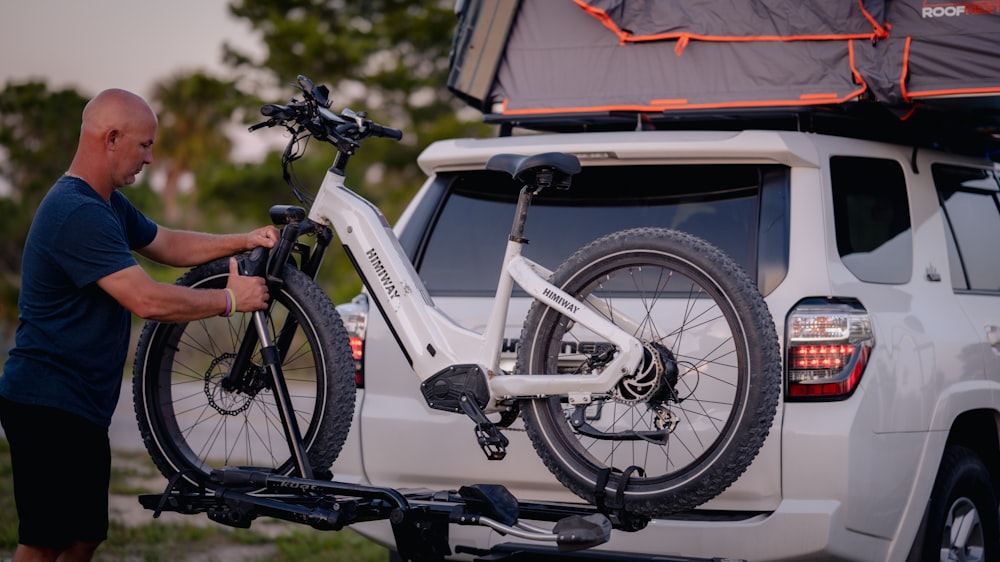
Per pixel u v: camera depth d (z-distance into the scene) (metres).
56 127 45.12
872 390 5.05
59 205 4.72
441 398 4.80
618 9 6.47
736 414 4.34
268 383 5.12
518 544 4.91
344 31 37.75
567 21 6.67
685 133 5.51
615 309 4.93
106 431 5.00
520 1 6.79
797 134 5.47
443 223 5.98
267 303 5.00
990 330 6.15
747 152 5.32
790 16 6.15
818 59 6.11
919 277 5.82
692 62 6.36
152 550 8.16
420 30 37.16
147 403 5.17
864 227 5.56
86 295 4.81
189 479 5.07
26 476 4.80
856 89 6.02
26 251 4.82
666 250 4.52
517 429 4.91
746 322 4.36
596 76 6.58
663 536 5.12
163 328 5.20
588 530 4.16
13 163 44.91
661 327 5.14
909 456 5.27
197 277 5.18
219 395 5.28
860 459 4.98
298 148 5.33
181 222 42.34
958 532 5.91
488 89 6.89
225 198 37.28
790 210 5.27
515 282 5.22
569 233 5.71
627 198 5.65
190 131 43.88
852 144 5.71
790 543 4.94
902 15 6.00
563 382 4.54
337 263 32.50
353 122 5.28
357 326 5.79
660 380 4.45
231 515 4.82
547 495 5.31
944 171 6.57
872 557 5.14
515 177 4.74
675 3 6.38
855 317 5.07
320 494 4.73
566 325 4.71
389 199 35.56
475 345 4.79
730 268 4.41
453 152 5.89
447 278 5.82
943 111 6.27
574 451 4.59
